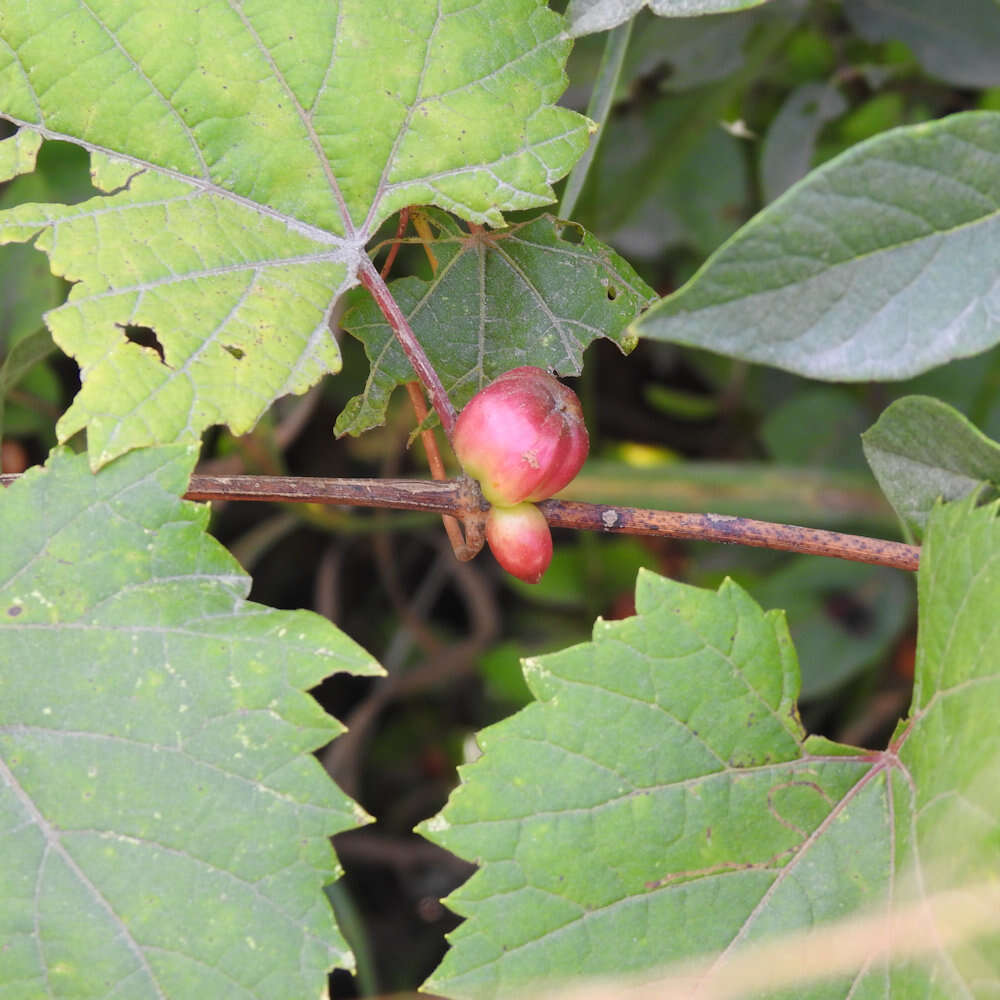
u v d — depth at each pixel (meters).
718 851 0.38
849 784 0.39
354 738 0.53
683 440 0.59
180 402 0.38
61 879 0.37
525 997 0.37
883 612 0.50
